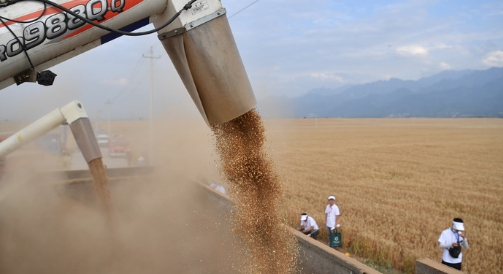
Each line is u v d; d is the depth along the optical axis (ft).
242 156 12.96
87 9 8.88
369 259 23.00
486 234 26.37
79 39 9.09
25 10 8.32
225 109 10.64
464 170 58.39
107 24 9.25
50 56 8.95
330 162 68.69
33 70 8.96
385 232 26.40
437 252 22.72
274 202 13.41
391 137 135.74
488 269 20.76
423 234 26.30
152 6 9.64
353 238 25.75
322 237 28.14
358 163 66.95
